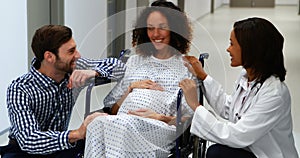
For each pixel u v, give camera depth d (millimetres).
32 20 3391
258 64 1661
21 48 3252
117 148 1434
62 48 1561
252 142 1663
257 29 1627
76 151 1627
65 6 3848
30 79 1589
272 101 1624
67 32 1583
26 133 1505
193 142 1758
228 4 15672
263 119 1632
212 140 1687
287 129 1737
